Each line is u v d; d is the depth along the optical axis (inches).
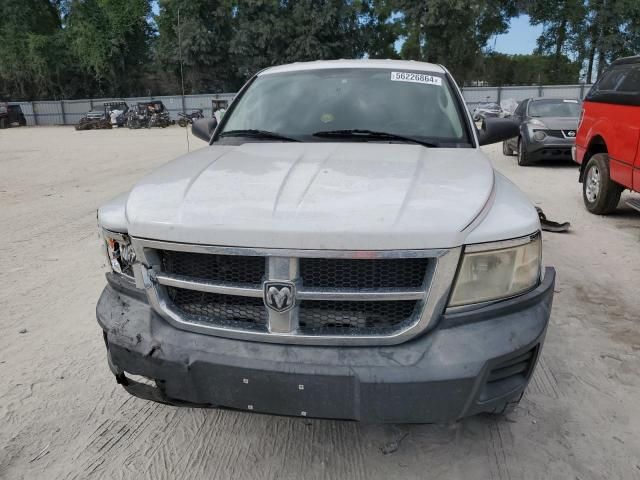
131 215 82.9
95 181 415.2
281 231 73.1
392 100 129.3
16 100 2032.5
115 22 1801.2
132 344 82.8
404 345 76.2
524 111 486.0
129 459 96.4
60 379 122.1
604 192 254.4
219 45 1705.2
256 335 77.7
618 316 148.7
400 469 92.3
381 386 73.5
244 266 77.4
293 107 131.2
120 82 1943.9
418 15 1657.2
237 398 78.7
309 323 78.2
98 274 189.9
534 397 111.3
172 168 100.5
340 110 127.6
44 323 150.4
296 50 1680.6
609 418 104.7
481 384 75.1
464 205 78.8
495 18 1697.8
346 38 1738.4
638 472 90.5
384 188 82.6
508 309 79.1
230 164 98.0
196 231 76.2
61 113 1800.0
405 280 75.2
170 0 1491.1
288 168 93.0
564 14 1867.6
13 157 627.5
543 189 343.6
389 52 1894.7
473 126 123.9
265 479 90.9
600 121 255.0
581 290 166.9
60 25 2054.6
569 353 129.0
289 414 78.0
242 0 1670.8
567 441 98.3
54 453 98.3
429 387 73.4
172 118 1733.5
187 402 83.3
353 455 96.0
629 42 1764.3
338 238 72.3
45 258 209.5
